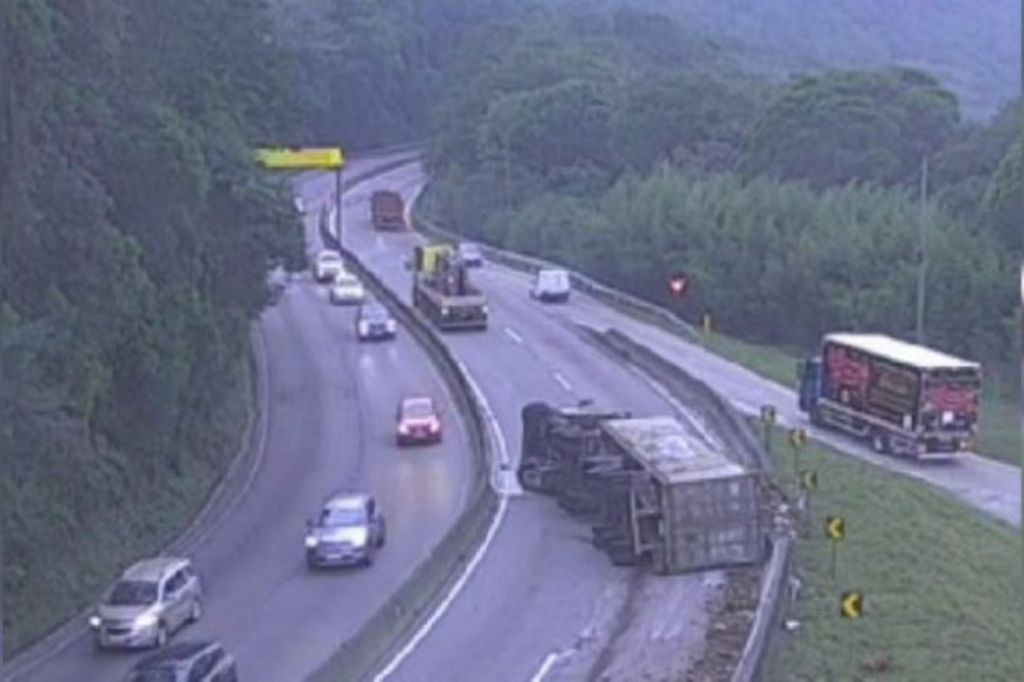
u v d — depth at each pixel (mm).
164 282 51531
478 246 121625
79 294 44594
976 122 124562
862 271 96125
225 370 61188
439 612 40344
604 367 74000
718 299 102000
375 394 70375
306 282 102750
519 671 35906
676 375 69188
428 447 60812
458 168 148375
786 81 140625
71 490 44562
